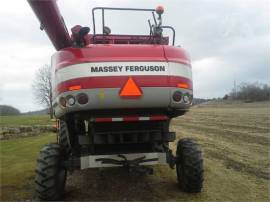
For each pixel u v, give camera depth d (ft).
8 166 17.98
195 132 35.42
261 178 15.30
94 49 11.59
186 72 11.97
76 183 14.65
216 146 24.52
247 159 19.44
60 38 11.85
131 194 13.01
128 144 12.67
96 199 12.48
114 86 11.37
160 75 11.59
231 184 14.26
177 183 14.32
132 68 11.49
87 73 11.36
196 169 12.30
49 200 12.08
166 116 12.11
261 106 116.78
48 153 11.86
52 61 13.25
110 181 14.85
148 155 11.87
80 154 12.89
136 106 11.59
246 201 12.16
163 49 11.89
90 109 11.52
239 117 58.03
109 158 11.70
